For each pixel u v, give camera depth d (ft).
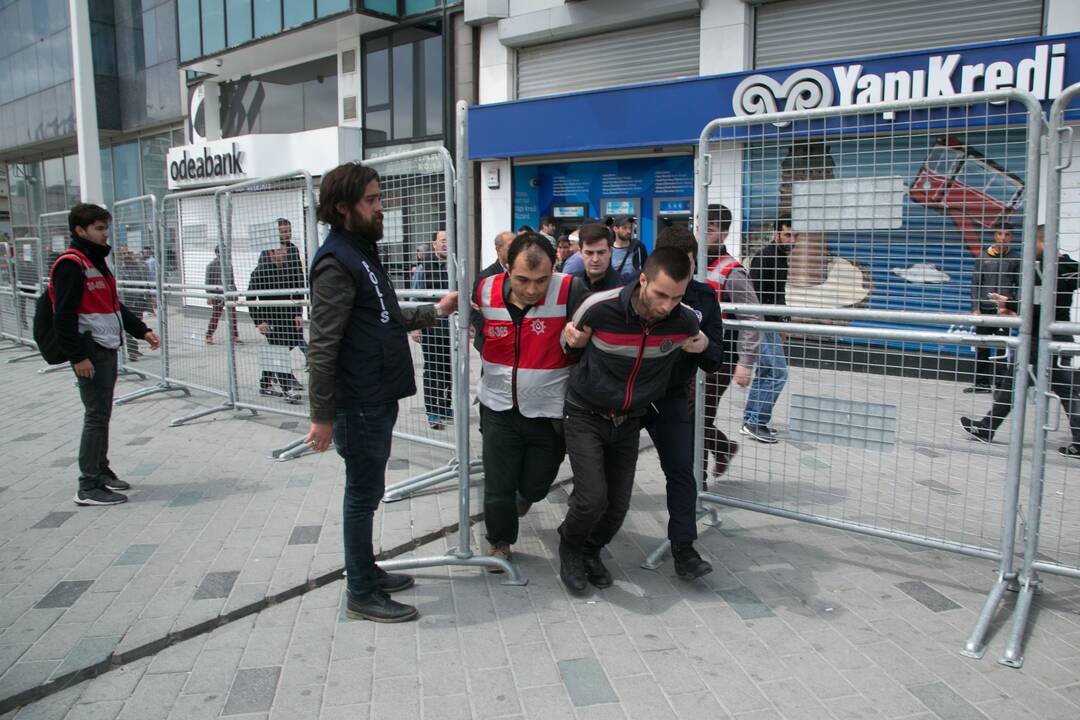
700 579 11.87
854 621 10.52
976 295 11.55
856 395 14.92
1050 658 9.55
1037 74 24.08
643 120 32.19
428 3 40.88
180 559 12.55
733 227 13.28
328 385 9.62
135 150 67.05
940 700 8.68
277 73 51.72
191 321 25.30
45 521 14.43
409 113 43.39
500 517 12.01
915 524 13.71
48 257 34.86
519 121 36.04
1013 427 10.66
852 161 12.11
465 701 8.73
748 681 9.09
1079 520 13.88
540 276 10.56
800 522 14.16
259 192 21.03
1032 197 10.18
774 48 31.58
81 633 10.12
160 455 18.83
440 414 17.33
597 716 8.45
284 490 16.10
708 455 14.48
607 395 10.44
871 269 12.22
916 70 26.00
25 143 74.79
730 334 13.66
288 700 8.77
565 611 10.86
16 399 26.86
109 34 63.87
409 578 11.65
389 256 17.15
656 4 33.17
